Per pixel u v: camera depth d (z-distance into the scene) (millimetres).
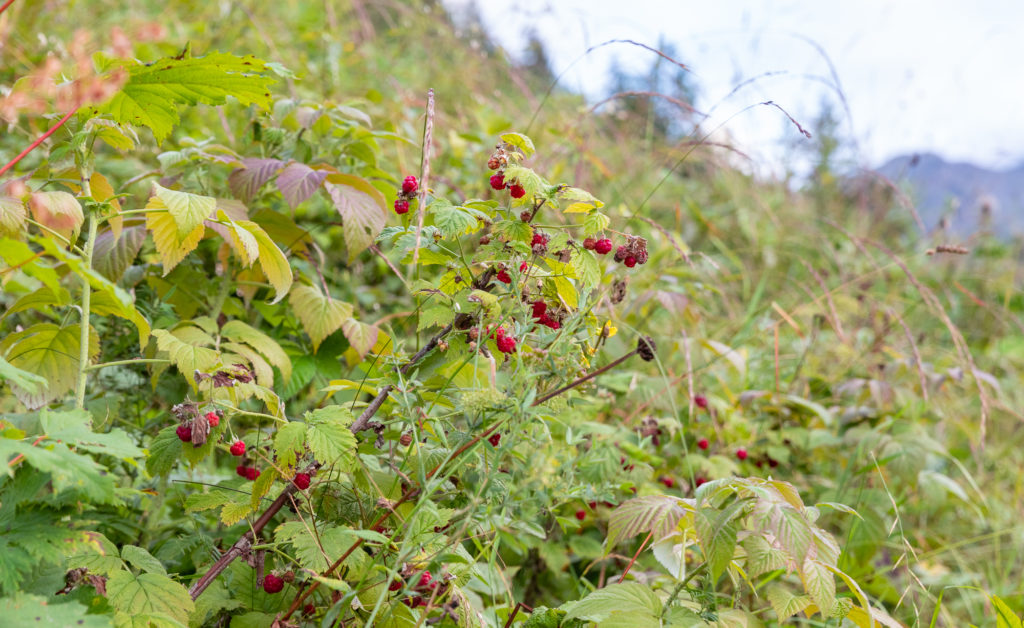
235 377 1629
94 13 4254
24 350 1631
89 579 1397
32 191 1593
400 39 5906
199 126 3619
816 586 1438
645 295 3047
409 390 1689
